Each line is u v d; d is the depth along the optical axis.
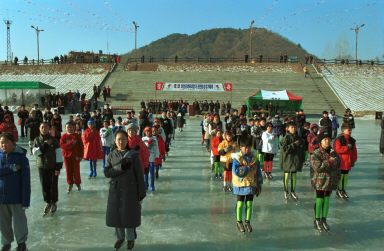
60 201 6.50
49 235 4.86
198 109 31.77
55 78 43.84
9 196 4.15
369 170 9.59
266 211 5.98
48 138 5.62
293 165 6.57
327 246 4.52
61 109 31.19
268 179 8.52
